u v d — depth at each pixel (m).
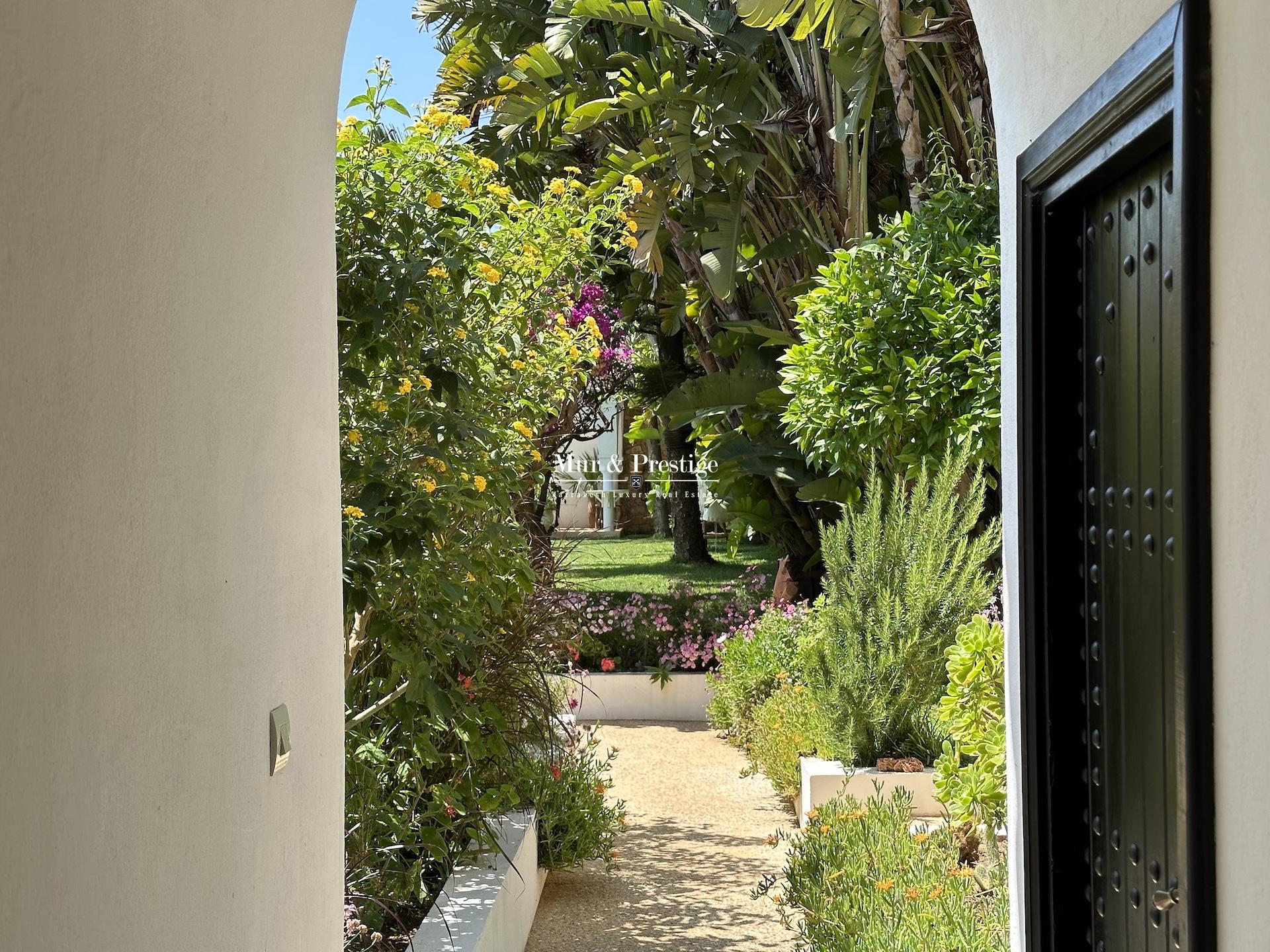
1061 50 2.54
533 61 9.58
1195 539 1.72
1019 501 2.88
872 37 8.17
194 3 1.68
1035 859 2.78
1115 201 2.45
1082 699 2.76
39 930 1.19
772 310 10.73
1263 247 1.50
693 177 9.11
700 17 9.52
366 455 3.72
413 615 3.80
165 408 1.55
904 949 3.35
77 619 1.29
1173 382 2.08
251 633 1.92
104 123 1.38
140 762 1.45
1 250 1.14
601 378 12.06
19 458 1.16
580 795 5.63
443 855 4.03
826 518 9.84
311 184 2.35
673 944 4.84
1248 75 1.56
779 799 7.11
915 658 5.95
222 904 1.75
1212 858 1.73
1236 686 1.63
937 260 7.00
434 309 3.83
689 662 9.59
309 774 2.29
